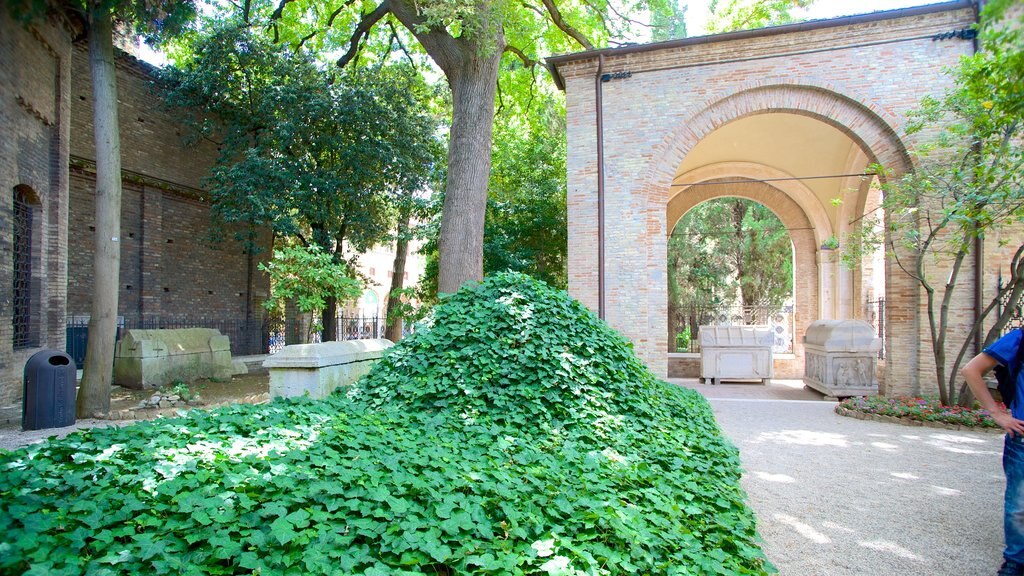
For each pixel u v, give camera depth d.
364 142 16.64
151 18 8.91
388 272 38.03
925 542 4.17
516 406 5.71
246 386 12.66
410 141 17.78
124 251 15.59
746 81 11.53
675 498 3.90
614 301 12.02
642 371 7.36
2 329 8.88
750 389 13.65
